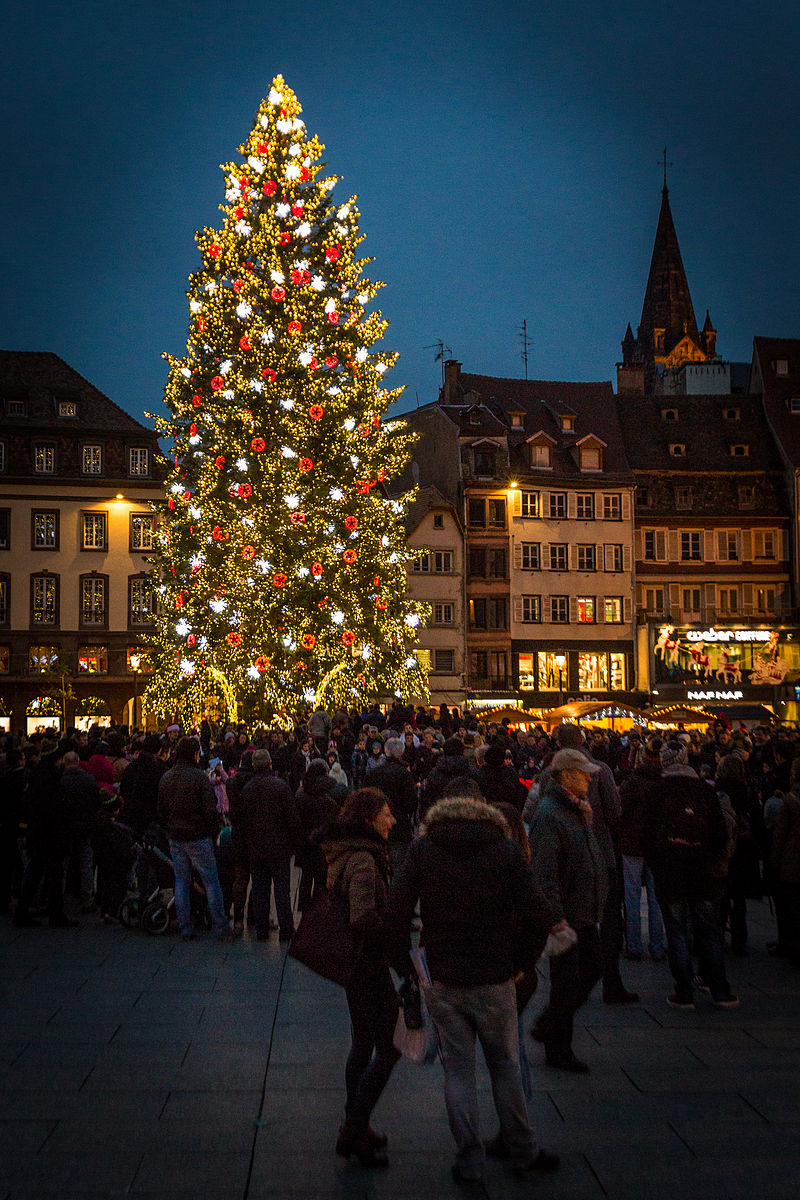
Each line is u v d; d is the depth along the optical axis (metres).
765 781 18.23
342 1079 7.52
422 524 64.88
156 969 10.96
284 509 34.78
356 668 36.75
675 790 9.66
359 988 6.40
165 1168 5.99
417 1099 7.30
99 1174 5.89
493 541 66.38
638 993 10.16
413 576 64.44
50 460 58.72
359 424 36.78
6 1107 6.92
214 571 35.66
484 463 67.19
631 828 11.74
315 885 13.24
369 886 6.44
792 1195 5.73
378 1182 5.87
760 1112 6.91
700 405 74.75
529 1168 5.96
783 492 71.75
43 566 58.22
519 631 66.38
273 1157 6.17
